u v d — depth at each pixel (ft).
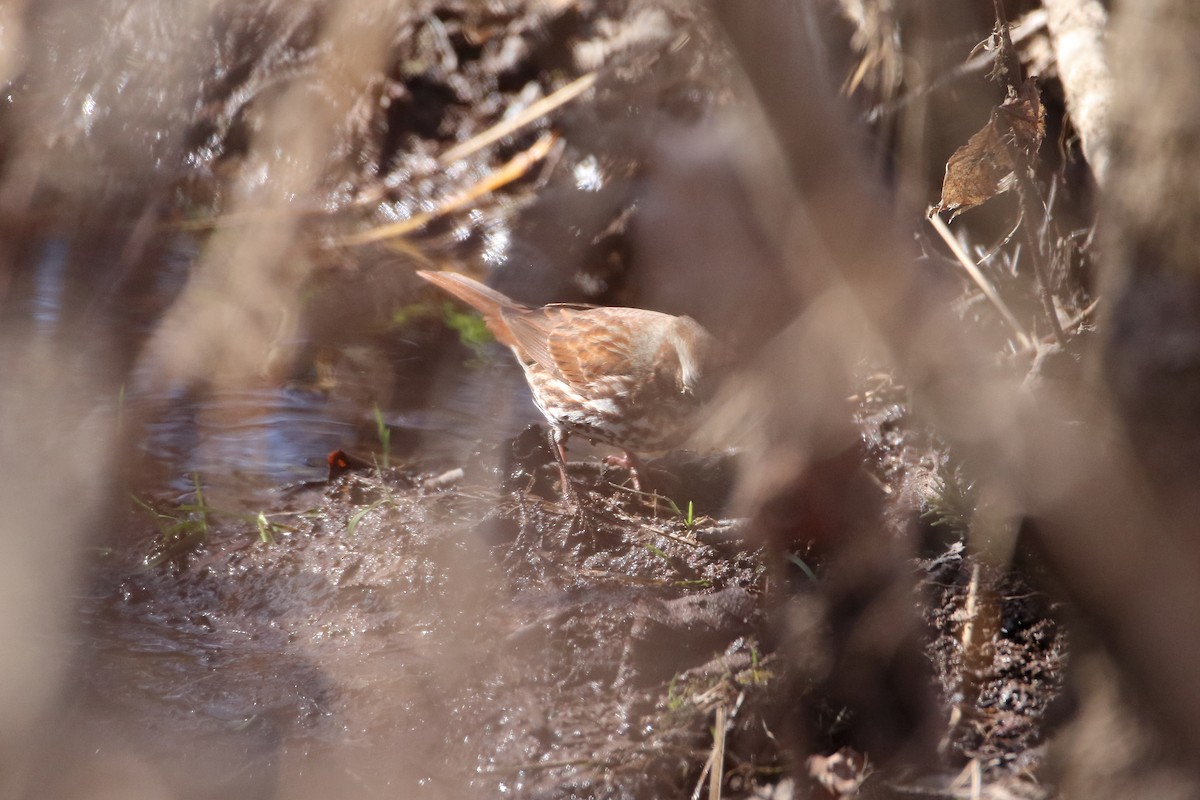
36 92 44.88
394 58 48.08
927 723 23.47
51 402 35.91
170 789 21.80
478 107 51.65
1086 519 14.19
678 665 24.88
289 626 26.89
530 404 38.06
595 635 25.64
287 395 37.50
